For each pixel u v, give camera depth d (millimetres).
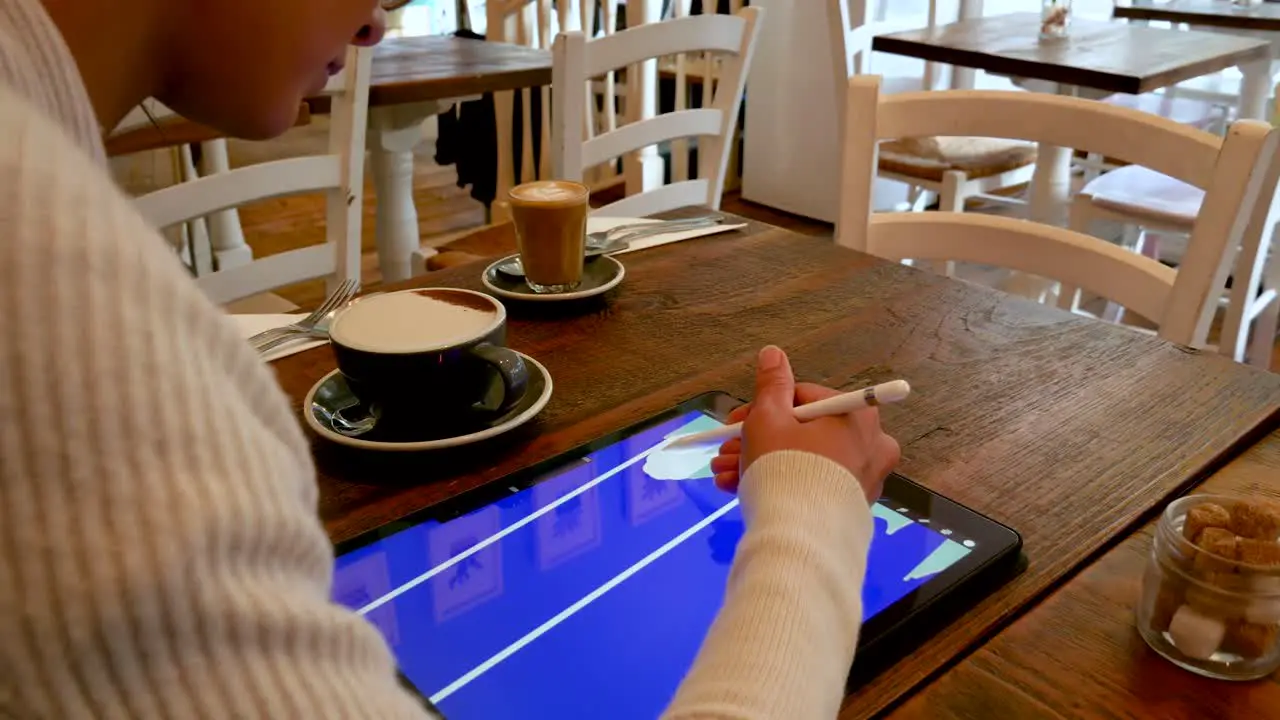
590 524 607
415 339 712
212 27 406
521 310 969
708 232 1186
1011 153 2490
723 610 444
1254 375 821
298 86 443
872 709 480
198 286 281
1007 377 822
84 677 236
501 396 742
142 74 410
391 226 2232
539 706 469
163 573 234
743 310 965
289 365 852
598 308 973
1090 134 1120
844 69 2221
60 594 229
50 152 258
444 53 2295
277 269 1300
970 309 964
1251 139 977
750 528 486
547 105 2605
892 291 1011
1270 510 522
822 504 490
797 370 835
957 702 488
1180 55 2119
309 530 284
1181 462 691
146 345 244
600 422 751
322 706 263
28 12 298
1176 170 1049
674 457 685
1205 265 1031
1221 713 480
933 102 1223
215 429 253
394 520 607
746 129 3744
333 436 705
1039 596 562
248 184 1240
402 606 534
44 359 231
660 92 3250
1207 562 492
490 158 3182
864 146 1263
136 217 271
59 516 231
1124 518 628
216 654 249
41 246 237
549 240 960
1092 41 2293
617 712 466
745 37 1646
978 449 708
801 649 407
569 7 2381
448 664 493
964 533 595
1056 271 1198
